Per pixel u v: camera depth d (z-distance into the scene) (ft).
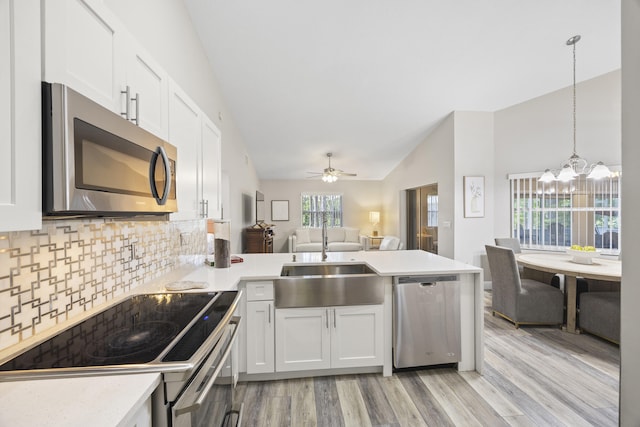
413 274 7.40
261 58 10.46
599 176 10.18
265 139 17.24
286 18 8.73
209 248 10.09
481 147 14.98
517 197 14.94
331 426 5.77
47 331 3.56
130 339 3.35
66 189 2.49
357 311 7.36
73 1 2.81
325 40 9.67
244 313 7.09
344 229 25.88
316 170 23.73
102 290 4.66
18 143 2.20
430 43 9.89
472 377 7.45
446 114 15.10
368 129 16.30
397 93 13.02
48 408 2.20
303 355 7.23
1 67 2.08
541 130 14.16
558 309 10.50
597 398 6.59
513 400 6.54
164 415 2.69
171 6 7.22
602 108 12.75
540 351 8.86
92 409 2.19
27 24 2.27
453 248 14.98
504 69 11.47
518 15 8.72
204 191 6.90
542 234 14.52
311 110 14.11
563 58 10.87
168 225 7.17
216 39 9.50
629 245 2.52
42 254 3.52
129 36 3.80
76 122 2.60
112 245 4.93
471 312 7.76
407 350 7.43
